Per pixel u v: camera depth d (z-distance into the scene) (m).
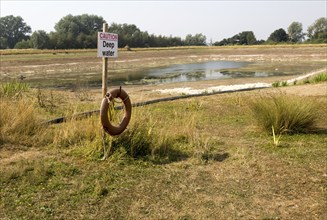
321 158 5.09
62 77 24.62
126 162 4.86
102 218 3.49
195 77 24.69
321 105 8.60
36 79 23.34
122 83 21.41
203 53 55.91
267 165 4.84
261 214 3.58
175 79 23.47
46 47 66.06
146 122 5.84
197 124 7.34
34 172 4.41
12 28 94.00
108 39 5.34
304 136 6.29
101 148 5.09
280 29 96.88
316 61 37.91
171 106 9.69
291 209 3.68
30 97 9.93
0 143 5.42
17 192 3.94
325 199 3.88
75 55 43.69
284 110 6.48
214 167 4.81
